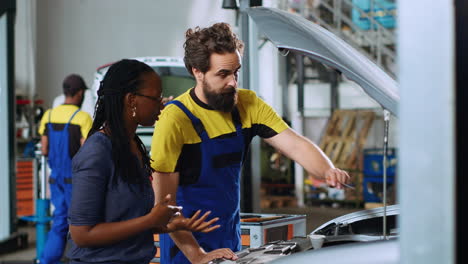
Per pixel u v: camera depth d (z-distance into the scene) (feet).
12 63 18.29
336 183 7.50
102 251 5.64
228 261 5.44
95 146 5.51
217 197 7.79
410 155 2.40
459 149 2.35
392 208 7.27
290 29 6.15
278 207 32.42
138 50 34.09
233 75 7.34
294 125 35.81
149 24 34.17
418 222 2.39
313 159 7.86
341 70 5.52
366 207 30.50
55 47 32.78
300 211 30.32
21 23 30.07
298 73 34.50
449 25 2.32
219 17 34.14
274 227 9.44
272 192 32.96
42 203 18.67
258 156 14.11
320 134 35.96
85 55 33.32
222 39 7.15
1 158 18.67
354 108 35.35
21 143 27.99
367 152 32.22
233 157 7.90
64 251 17.53
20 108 27.78
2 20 18.34
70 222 5.49
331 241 6.36
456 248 2.34
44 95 32.55
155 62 20.12
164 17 34.32
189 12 34.32
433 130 2.35
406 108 2.40
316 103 36.17
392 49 32.65
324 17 35.14
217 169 7.75
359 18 33.04
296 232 10.05
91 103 21.31
